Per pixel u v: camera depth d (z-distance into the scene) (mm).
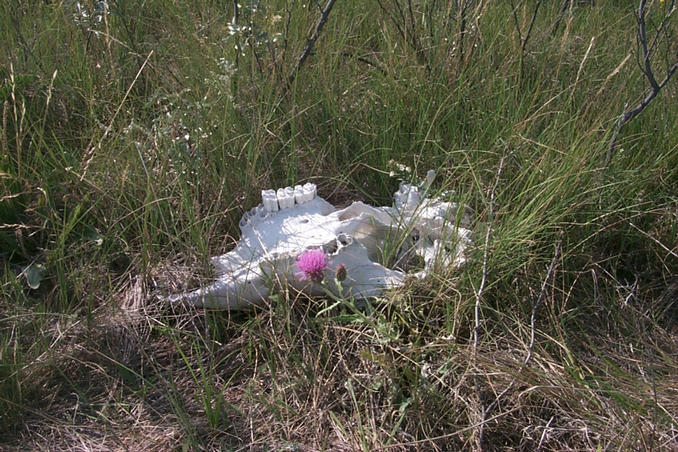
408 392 2221
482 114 3275
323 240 2518
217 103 3068
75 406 2240
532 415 2176
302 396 2264
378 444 2076
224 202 2855
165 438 2131
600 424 2090
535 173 2742
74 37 3566
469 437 2090
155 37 3973
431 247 2668
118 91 3287
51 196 2811
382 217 2703
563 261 2662
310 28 3676
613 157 2938
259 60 3375
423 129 3223
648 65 2971
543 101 3334
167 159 2812
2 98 3133
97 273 2582
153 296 2584
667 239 2816
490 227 2482
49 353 2326
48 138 3121
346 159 3178
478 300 2254
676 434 2037
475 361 2176
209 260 2621
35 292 2604
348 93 3465
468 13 3701
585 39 3936
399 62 3508
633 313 2592
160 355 2424
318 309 2508
